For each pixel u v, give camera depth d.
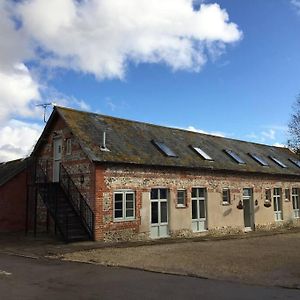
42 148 22.92
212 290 8.83
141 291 8.69
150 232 20.91
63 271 11.24
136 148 21.72
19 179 24.12
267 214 29.50
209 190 24.69
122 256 14.05
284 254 14.53
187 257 13.77
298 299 8.06
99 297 8.12
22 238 19.88
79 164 19.92
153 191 21.53
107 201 19.09
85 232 18.84
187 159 23.78
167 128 26.89
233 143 31.92
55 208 18.98
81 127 20.66
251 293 8.56
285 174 31.20
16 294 8.35
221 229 25.16
